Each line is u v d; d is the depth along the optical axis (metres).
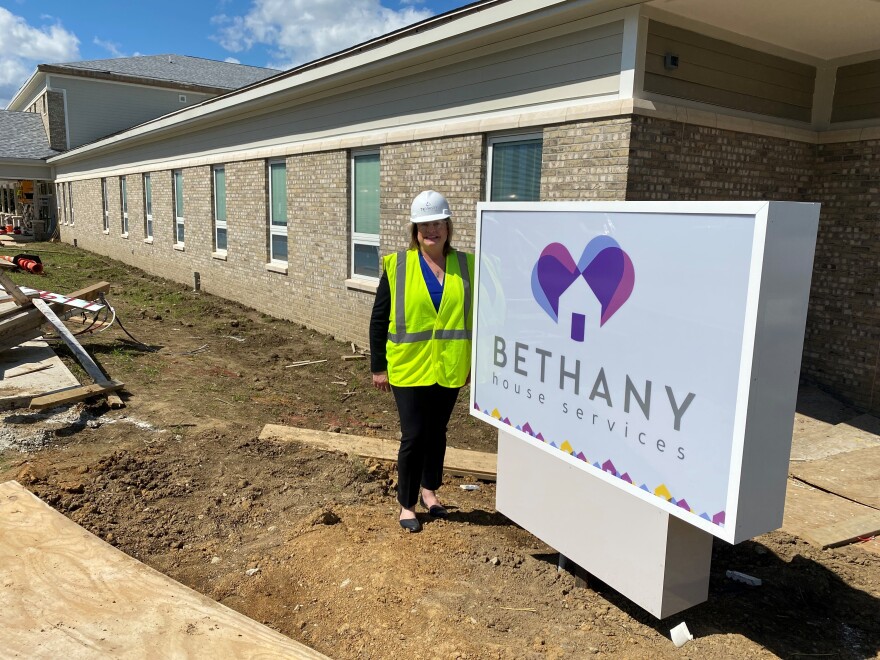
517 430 3.42
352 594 3.25
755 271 2.17
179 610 2.96
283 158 11.69
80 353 6.96
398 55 7.97
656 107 5.70
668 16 5.70
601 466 2.89
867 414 6.81
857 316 6.97
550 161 6.45
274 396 7.20
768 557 3.91
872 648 3.05
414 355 3.76
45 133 30.69
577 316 2.95
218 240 14.74
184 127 14.93
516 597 3.29
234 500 4.38
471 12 6.73
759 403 2.27
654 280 2.55
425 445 3.94
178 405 6.54
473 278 3.77
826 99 7.14
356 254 10.02
